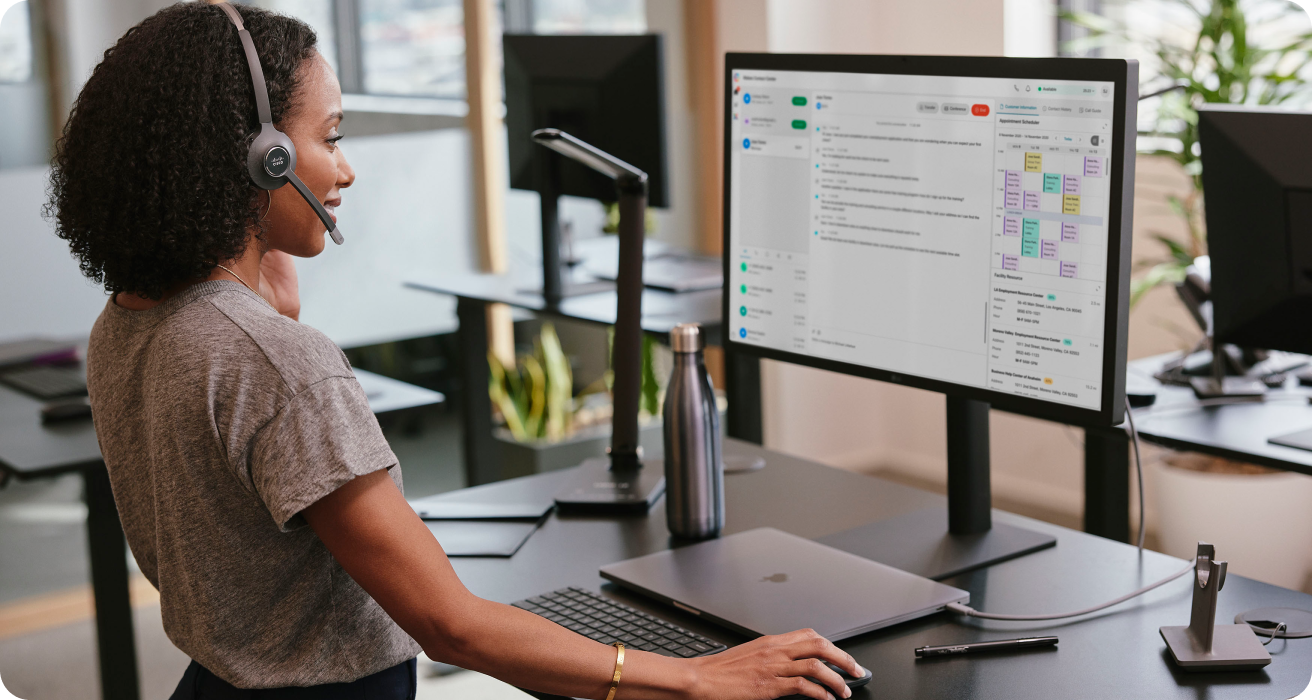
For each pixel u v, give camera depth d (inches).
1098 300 49.4
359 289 153.9
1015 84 50.7
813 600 50.8
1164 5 142.6
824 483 70.3
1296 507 113.9
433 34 153.6
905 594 51.0
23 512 126.3
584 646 41.6
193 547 39.6
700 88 171.3
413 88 153.5
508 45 129.6
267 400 38.1
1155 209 140.3
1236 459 74.6
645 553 59.7
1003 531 60.2
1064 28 153.3
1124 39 127.0
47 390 100.1
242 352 38.6
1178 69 121.4
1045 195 50.5
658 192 118.8
